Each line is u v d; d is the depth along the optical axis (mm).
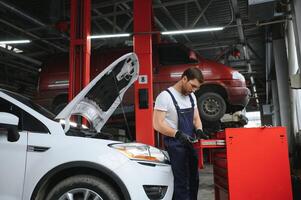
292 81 7148
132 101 8398
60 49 12656
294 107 11562
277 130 3250
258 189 3180
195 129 3393
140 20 7352
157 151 3377
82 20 6664
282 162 3201
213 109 8234
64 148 3023
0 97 3260
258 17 7977
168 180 3162
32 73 15273
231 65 16875
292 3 7520
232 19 11000
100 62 8930
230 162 3232
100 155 2986
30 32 11453
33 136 3086
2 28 11133
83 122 4887
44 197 3088
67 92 8773
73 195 2988
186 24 10859
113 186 3066
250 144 3242
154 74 8430
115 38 12312
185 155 3164
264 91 24016
